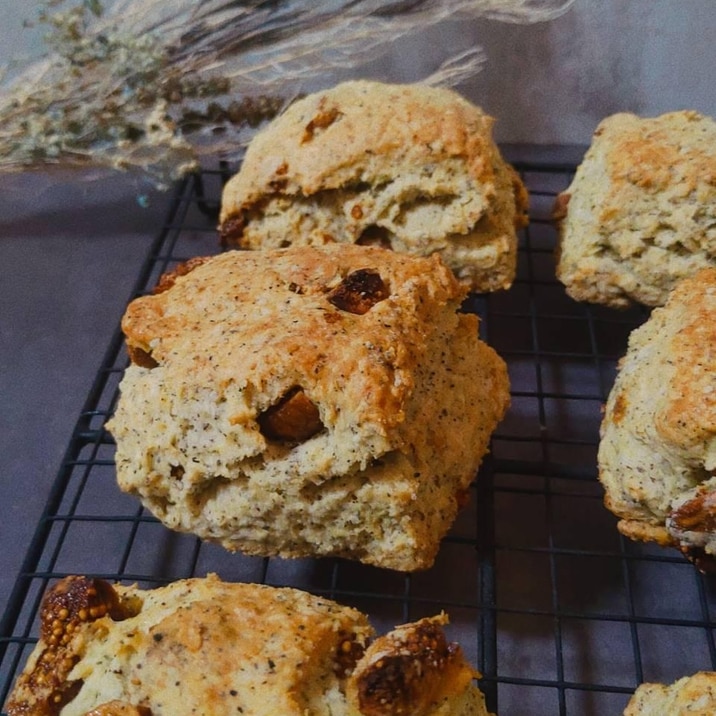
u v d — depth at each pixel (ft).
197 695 0.73
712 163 0.95
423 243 1.00
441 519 0.85
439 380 0.87
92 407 0.97
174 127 1.08
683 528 0.82
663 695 0.77
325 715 0.73
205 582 0.80
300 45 1.09
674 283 0.98
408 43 1.21
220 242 1.06
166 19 1.08
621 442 0.87
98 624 0.77
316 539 0.85
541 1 1.12
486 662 0.82
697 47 1.19
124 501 0.96
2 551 0.93
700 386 0.81
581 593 0.89
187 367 0.83
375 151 0.98
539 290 1.12
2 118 1.06
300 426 0.82
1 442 1.01
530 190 1.21
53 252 1.19
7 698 0.82
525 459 0.98
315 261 0.89
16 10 1.17
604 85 1.23
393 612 0.89
